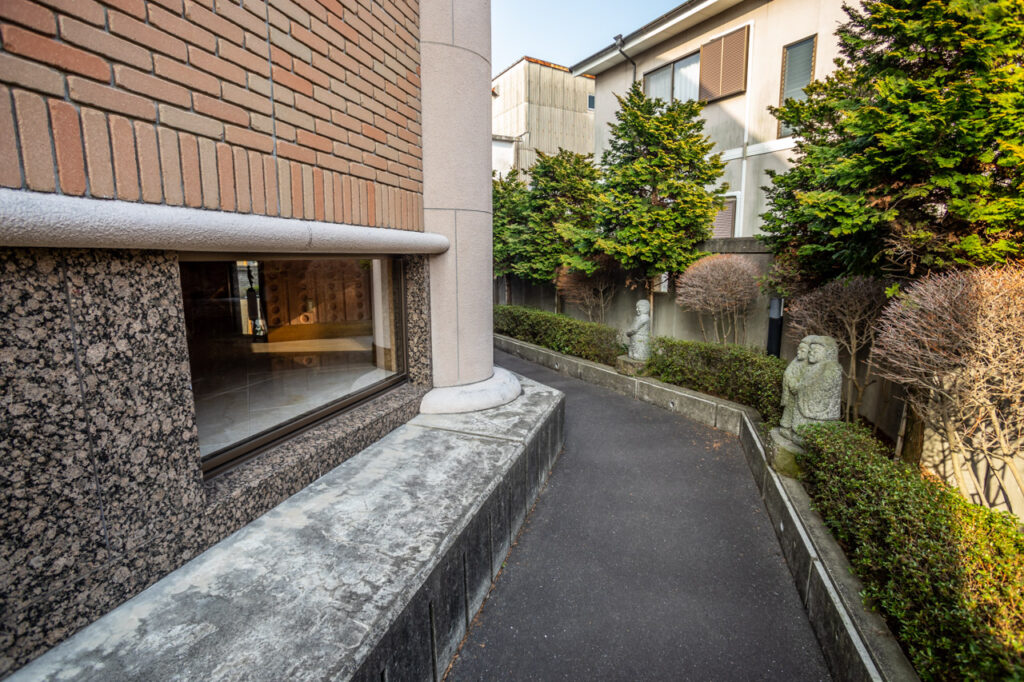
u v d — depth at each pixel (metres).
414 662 2.12
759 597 3.11
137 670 1.60
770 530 3.89
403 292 4.48
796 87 10.80
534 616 2.91
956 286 3.21
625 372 8.00
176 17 1.95
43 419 1.60
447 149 4.37
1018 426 3.16
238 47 2.27
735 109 11.95
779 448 4.03
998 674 1.69
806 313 5.30
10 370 1.51
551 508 4.21
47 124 1.53
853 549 2.87
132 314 1.88
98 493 1.79
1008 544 2.31
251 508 2.54
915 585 2.17
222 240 2.15
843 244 5.07
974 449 3.47
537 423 4.33
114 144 1.73
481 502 2.88
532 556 3.52
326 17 2.91
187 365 2.13
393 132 3.76
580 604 3.03
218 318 3.05
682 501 4.36
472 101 4.48
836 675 2.41
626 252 8.76
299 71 2.69
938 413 3.62
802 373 4.12
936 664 1.93
